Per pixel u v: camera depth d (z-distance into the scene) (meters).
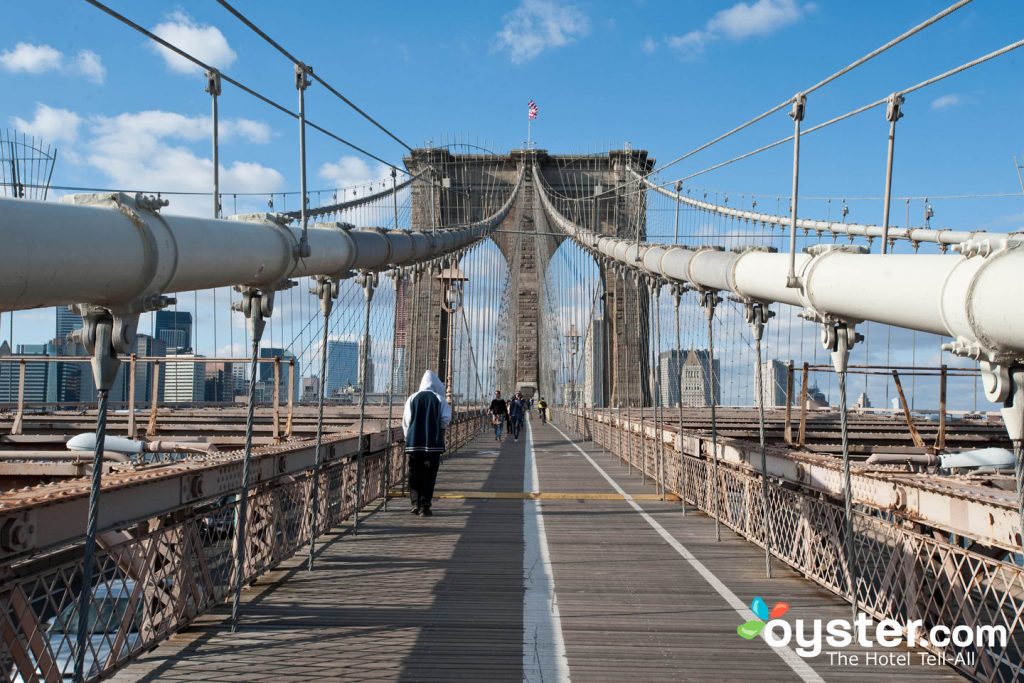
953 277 2.42
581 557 6.20
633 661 3.80
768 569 5.56
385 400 16.28
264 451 5.63
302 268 4.30
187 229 2.83
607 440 17.77
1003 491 3.57
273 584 5.24
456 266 18.53
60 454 7.76
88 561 2.92
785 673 3.64
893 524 4.16
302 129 4.23
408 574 5.57
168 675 3.54
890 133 3.55
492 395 26.75
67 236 2.17
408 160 31.73
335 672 3.61
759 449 6.51
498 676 3.59
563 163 34.59
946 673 3.61
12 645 2.78
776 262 4.19
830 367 9.67
